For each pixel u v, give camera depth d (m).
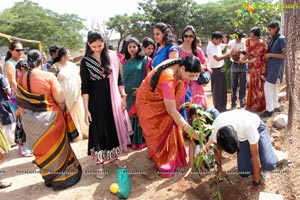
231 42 6.93
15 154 4.92
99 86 3.57
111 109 3.67
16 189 3.70
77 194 3.45
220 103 5.85
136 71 4.31
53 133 3.42
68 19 35.94
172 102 3.30
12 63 4.73
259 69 5.46
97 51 3.41
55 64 4.84
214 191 3.34
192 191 3.34
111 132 3.70
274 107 5.33
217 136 2.84
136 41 4.30
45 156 3.46
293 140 3.84
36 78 3.31
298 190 3.12
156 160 3.66
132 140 4.48
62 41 32.84
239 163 3.29
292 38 3.44
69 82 4.84
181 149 3.72
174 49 3.94
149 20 36.34
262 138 3.28
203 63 4.64
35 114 3.35
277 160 3.40
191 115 3.31
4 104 5.06
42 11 33.75
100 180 3.73
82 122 5.19
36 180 3.92
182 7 36.25
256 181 3.28
